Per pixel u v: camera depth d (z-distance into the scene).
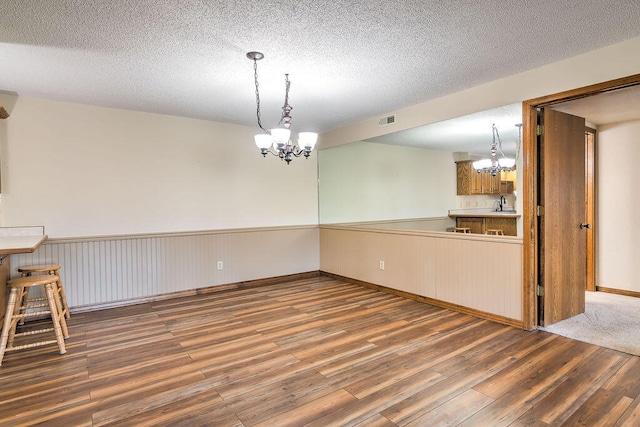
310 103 3.95
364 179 5.09
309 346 2.90
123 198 4.20
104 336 3.16
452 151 4.22
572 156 3.44
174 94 3.60
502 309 3.37
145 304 4.18
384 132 4.44
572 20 2.21
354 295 4.48
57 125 3.83
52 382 2.35
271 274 5.23
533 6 2.04
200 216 4.70
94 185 4.04
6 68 2.88
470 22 2.22
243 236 4.97
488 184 3.85
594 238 4.41
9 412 2.01
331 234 5.50
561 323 3.32
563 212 3.36
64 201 3.88
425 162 4.48
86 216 4.00
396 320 3.51
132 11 2.04
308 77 3.14
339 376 2.40
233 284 4.90
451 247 3.81
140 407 2.06
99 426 1.88
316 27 2.26
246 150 5.05
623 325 3.25
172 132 4.49
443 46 2.56
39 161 3.75
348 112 4.35
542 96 2.97
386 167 4.86
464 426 1.86
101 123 4.06
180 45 2.49
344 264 5.27
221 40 2.42
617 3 2.02
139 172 4.29
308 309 3.91
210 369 2.52
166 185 4.46
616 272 4.30
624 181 4.21
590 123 4.27
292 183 5.49
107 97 3.70
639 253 4.13
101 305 4.01
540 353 2.70
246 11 2.06
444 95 3.70
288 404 2.08
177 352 2.81
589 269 4.46
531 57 2.77
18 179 3.66
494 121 3.66
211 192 4.78
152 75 3.06
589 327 3.21
